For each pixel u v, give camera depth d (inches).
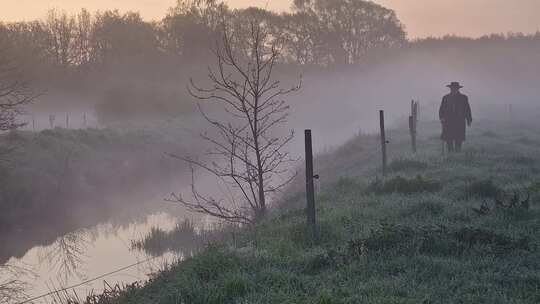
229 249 306.0
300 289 241.1
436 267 257.0
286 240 321.1
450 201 398.6
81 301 370.6
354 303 219.8
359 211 386.6
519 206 352.5
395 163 597.6
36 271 500.4
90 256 538.3
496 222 332.2
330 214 383.2
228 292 244.2
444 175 512.4
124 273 454.3
